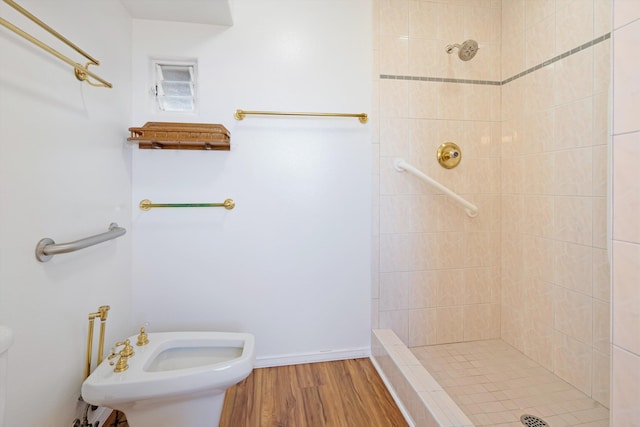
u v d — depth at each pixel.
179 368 1.29
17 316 0.82
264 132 1.66
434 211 1.85
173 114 1.58
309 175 1.72
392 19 1.76
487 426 1.24
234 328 1.68
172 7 1.45
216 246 1.65
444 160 1.82
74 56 1.07
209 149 1.60
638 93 0.67
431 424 1.13
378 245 1.79
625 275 0.71
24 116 0.84
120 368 1.07
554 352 1.57
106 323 1.29
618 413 0.73
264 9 1.64
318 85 1.70
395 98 1.78
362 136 1.76
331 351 1.78
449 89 1.83
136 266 1.58
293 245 1.72
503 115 1.88
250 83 1.63
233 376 1.09
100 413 1.26
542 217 1.63
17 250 0.82
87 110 1.14
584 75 1.39
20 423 0.83
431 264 1.86
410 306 1.84
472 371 1.61
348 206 1.76
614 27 0.72
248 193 1.66
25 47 0.84
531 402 1.37
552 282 1.58
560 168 1.52
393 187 1.80
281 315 1.72
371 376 1.62
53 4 0.96
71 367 1.05
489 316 1.91
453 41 1.83
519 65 1.75
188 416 1.09
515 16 1.77
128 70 1.49
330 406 1.39
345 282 1.78
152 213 1.59
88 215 1.15
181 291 1.62
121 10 1.42
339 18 1.71
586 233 1.40
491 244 1.92
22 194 0.83
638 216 0.68
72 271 1.06
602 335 1.34
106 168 1.29
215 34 1.60
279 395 1.46
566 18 1.47
